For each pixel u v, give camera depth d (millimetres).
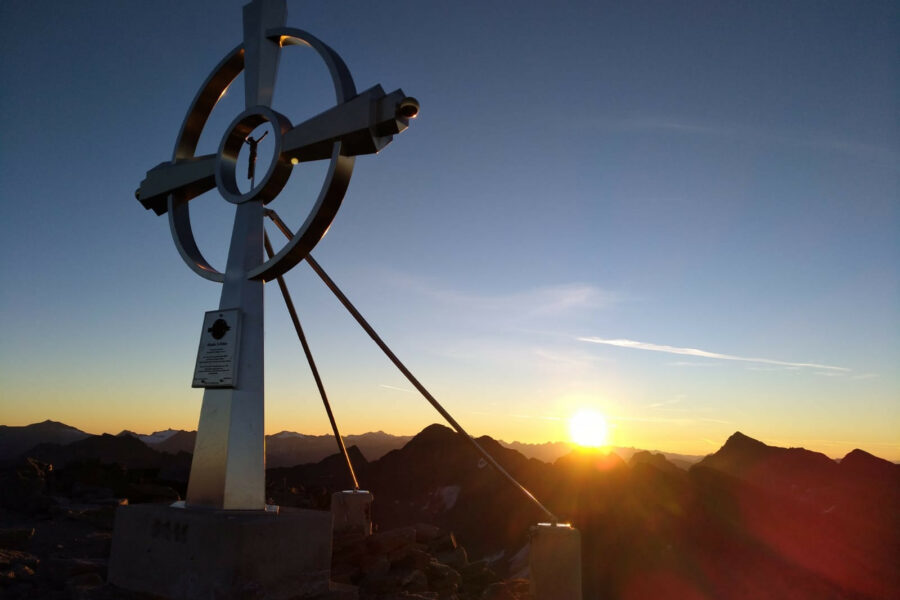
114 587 7242
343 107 7586
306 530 6898
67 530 11109
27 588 7320
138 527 7254
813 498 179125
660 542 163375
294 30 8461
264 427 7605
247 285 7965
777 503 169875
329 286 9359
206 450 7449
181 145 9828
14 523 11406
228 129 8664
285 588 6543
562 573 8938
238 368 7547
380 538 11055
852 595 125875
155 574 6812
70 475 15852
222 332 7727
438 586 10922
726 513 173500
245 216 8281
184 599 6355
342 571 9906
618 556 168500
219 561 6148
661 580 147250
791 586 129375
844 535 147875
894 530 143375
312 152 7965
